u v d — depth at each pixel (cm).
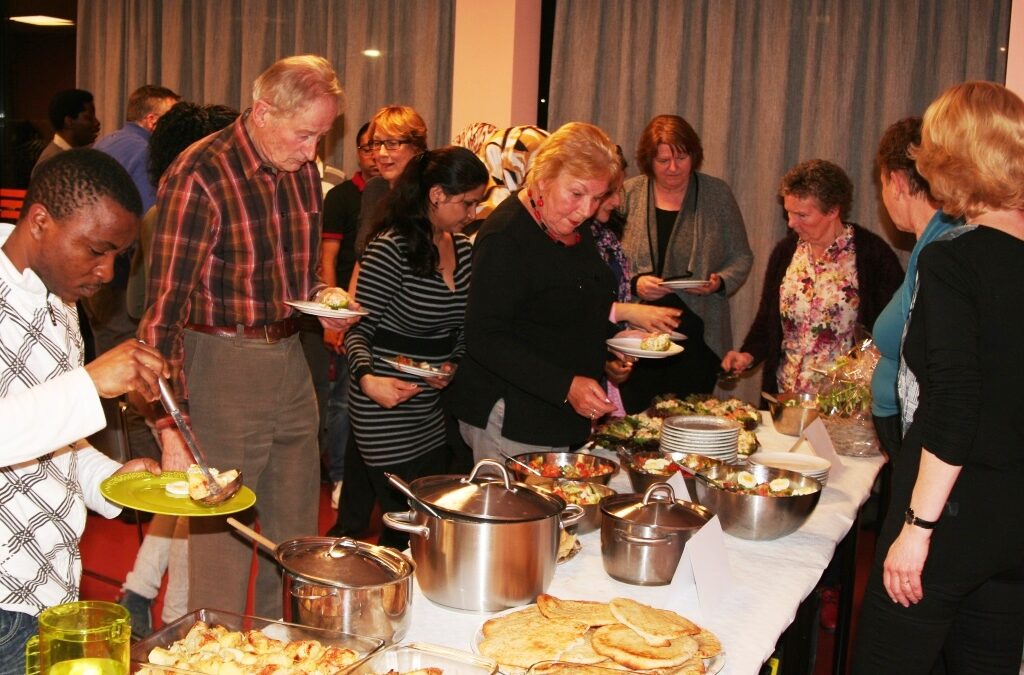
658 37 486
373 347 285
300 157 217
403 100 540
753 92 478
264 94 211
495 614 153
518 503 156
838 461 264
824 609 344
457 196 270
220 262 220
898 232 457
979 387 167
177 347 212
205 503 154
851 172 464
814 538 209
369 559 143
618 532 170
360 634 133
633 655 132
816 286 368
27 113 670
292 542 146
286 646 125
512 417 239
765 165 473
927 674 184
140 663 120
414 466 294
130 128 395
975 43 439
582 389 219
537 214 235
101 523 412
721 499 204
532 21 517
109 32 612
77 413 128
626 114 493
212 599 237
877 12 452
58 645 107
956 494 174
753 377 478
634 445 262
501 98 512
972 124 168
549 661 129
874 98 458
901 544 176
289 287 232
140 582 268
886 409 262
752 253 448
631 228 406
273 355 229
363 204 395
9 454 124
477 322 229
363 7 538
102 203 131
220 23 581
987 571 175
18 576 137
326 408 457
